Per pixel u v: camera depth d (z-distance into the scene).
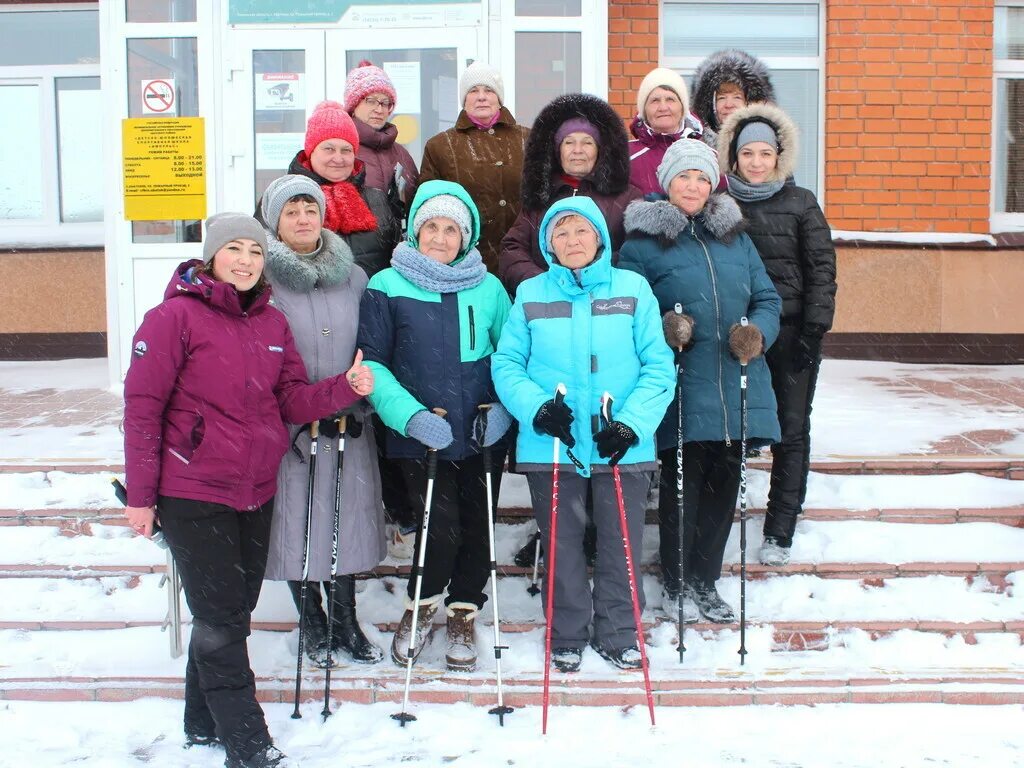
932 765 3.11
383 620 3.98
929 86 7.85
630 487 3.67
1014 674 3.59
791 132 4.11
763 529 4.33
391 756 3.18
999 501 4.48
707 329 3.81
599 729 3.36
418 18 6.39
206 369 3.08
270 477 3.24
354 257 3.99
